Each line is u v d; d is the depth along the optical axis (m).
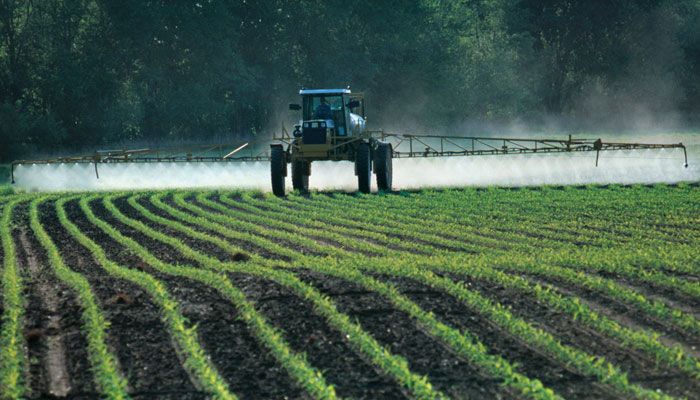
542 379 26.56
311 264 43.72
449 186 88.00
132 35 178.75
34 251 54.06
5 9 171.00
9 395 25.20
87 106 176.62
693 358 28.05
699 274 40.41
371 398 25.27
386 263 43.09
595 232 55.28
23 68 174.38
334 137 80.38
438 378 26.69
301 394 25.58
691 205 68.50
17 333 31.77
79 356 29.22
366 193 81.19
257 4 197.62
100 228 64.06
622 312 34.06
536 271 40.81
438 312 33.84
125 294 37.38
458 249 50.53
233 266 44.38
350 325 31.48
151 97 191.00
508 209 67.81
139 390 25.95
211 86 190.50
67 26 177.12
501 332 31.28
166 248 53.47
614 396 25.20
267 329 31.19
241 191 88.69
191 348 28.84
